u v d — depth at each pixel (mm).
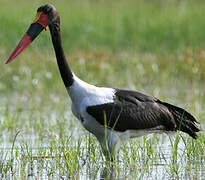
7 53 18891
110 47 21078
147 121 9227
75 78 9102
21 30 20453
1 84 16594
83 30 21922
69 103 14430
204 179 8164
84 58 18500
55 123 12000
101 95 9055
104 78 16938
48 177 8398
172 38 21453
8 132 11633
